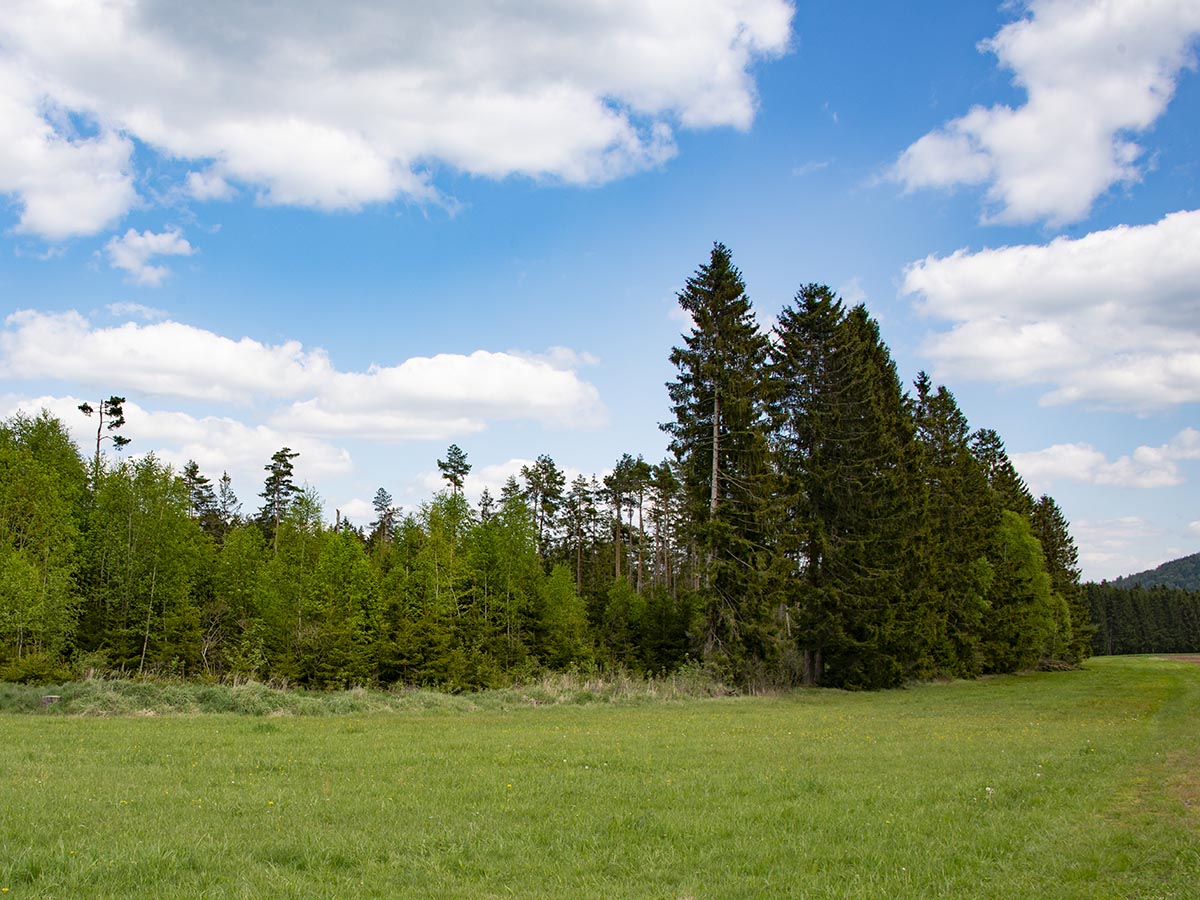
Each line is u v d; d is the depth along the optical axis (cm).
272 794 1162
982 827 995
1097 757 1614
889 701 3597
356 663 4334
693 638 4566
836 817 1043
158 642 4150
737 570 4012
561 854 859
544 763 1529
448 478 7844
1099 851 877
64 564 3912
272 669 4216
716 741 1938
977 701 3541
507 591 5244
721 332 4228
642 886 749
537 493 8200
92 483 4569
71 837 877
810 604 4253
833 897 716
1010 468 7388
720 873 797
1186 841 912
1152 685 4300
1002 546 6228
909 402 5472
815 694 3969
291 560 4688
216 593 4762
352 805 1092
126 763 1459
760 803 1141
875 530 4378
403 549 5694
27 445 4259
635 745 1836
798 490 4403
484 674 4538
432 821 1009
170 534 4300
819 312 4581
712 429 4206
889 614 4241
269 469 7606
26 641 3647
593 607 6675
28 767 1358
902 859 848
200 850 833
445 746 1778
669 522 8056
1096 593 13925
